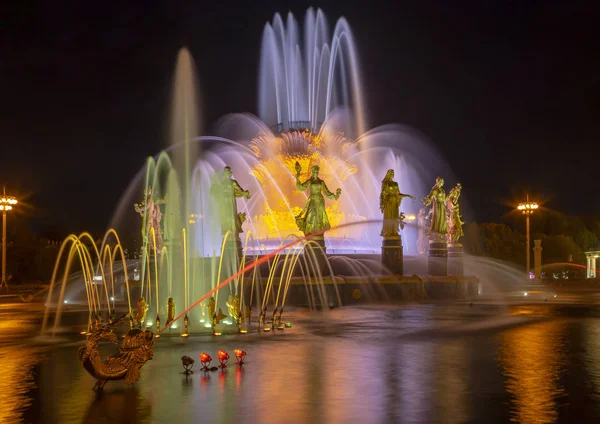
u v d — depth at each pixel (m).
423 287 39.56
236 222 36.69
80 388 12.73
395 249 39.97
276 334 21.47
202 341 19.67
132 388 12.63
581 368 14.55
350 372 14.16
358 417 10.23
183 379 13.51
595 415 10.28
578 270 92.69
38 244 85.75
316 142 46.66
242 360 15.27
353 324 24.80
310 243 37.66
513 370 14.32
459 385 12.66
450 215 44.56
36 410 10.91
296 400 11.45
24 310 37.31
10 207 60.06
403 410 10.66
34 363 16.08
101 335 12.70
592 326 23.88
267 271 37.97
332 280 36.44
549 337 20.41
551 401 11.25
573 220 101.25
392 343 18.95
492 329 22.86
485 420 10.01
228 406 11.04
